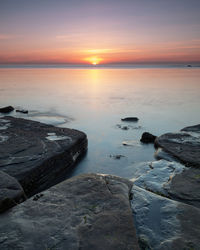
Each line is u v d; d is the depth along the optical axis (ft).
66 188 16.94
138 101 112.57
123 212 14.15
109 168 38.75
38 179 30.81
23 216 13.50
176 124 70.28
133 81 231.71
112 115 82.69
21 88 166.50
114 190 16.90
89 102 110.01
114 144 51.29
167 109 92.79
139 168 35.70
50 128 52.49
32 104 103.45
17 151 35.88
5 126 52.95
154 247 12.69
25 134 45.80
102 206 14.73
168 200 17.39
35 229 12.35
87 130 63.41
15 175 28.37
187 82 210.18
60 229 12.43
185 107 96.27
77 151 42.60
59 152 36.47
